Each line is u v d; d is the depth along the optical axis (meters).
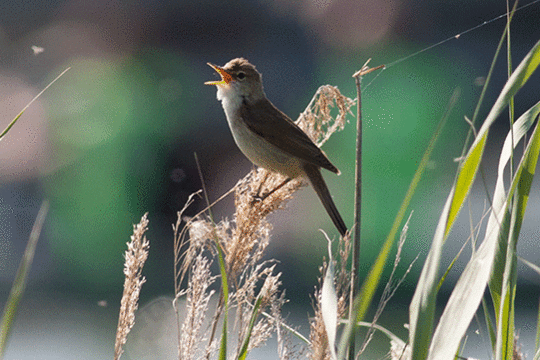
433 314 3.83
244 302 4.70
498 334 4.36
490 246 4.13
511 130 4.44
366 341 4.68
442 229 3.93
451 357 3.93
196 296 4.70
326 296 4.50
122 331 4.71
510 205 4.57
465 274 4.17
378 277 3.74
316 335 4.68
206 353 4.70
